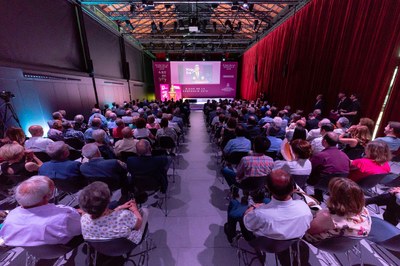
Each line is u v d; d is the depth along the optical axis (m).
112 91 9.98
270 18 10.35
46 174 2.26
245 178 2.28
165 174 2.67
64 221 1.40
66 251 1.53
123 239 1.36
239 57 18.78
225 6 10.12
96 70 8.63
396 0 4.08
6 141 3.02
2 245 1.56
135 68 14.09
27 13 5.21
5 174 2.37
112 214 1.33
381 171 2.21
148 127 4.76
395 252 2.05
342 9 5.61
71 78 6.78
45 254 1.46
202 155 4.93
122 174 2.47
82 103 7.43
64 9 6.61
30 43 5.32
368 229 1.40
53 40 6.15
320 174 2.42
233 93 16.97
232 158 3.04
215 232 2.39
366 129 2.99
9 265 1.94
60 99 6.27
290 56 8.66
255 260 2.01
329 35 6.15
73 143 3.80
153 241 2.25
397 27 4.05
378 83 4.43
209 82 16.61
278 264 1.95
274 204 1.35
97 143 3.00
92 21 8.26
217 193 3.22
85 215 1.35
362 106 4.84
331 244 1.46
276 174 1.32
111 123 5.32
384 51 4.32
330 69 6.11
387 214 2.20
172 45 16.08
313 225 1.50
